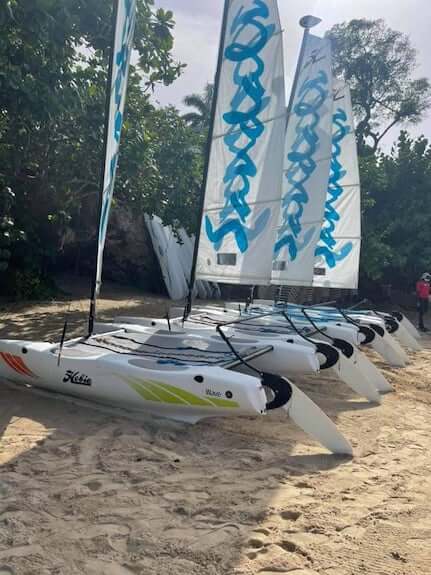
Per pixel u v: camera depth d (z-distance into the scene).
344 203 11.17
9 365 5.89
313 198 9.19
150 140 10.78
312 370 6.35
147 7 9.41
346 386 7.53
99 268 5.42
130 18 5.17
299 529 3.35
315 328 7.94
